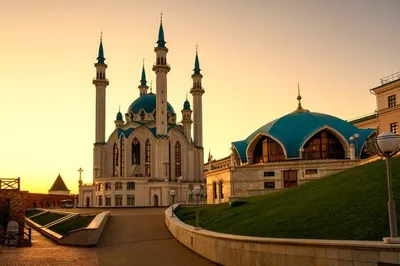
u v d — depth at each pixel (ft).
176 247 90.63
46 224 185.57
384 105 209.77
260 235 67.10
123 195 302.66
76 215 161.17
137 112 361.71
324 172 168.14
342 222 59.47
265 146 207.72
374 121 248.32
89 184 336.90
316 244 48.37
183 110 371.97
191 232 85.15
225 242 66.03
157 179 307.58
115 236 115.44
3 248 103.04
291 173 172.45
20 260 80.33
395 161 88.12
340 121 206.39
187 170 341.00
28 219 237.04
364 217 58.34
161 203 299.38
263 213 84.28
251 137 220.84
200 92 364.38
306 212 70.13
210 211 118.83
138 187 303.68
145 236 112.47
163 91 317.42
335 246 46.14
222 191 189.98
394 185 67.62
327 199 73.61
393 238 42.75
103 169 338.54
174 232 106.93
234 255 63.16
